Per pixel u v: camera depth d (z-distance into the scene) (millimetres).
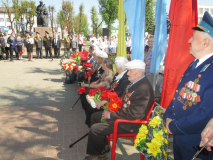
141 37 3662
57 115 4402
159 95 4020
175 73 2928
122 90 3135
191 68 1816
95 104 3230
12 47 12484
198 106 1664
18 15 22344
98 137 2578
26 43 13094
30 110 4676
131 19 3758
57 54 16062
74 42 15383
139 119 2529
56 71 9594
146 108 2527
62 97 5652
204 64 1682
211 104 1548
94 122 3057
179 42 2857
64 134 3578
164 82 3021
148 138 2164
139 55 3725
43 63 12133
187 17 2838
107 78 3803
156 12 3354
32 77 8188
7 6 22359
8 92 6090
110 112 2729
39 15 19406
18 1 22219
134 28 3721
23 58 14273
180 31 2830
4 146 3172
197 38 1720
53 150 3086
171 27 2895
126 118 2533
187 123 1638
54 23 30125
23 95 5816
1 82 7285
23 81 7496
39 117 4289
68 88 6605
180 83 1878
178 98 1835
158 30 3352
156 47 3396
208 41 1668
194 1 2844
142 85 2566
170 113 1984
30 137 3457
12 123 3980
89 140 2635
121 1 4051
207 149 1556
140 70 2602
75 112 4578
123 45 4207
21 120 4129
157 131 2031
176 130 1729
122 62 3242
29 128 3781
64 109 4750
